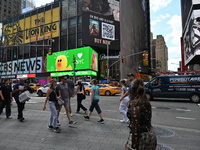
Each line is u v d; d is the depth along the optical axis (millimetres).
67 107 6020
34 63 46781
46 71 44062
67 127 5703
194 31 50844
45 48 46031
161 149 3848
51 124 5555
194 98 12656
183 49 83438
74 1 43406
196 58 54531
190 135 4941
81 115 7805
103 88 20328
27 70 47875
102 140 4457
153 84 14328
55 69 41719
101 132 5156
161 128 5656
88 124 6094
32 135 4875
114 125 5977
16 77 49625
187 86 12992
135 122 2078
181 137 4754
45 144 4176
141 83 2404
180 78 13367
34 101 13820
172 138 4660
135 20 74062
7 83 7336
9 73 51719
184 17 72000
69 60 39531
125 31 53875
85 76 37312
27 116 7535
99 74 46375
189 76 13086
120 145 4113
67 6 44281
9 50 52781
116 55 47406
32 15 49594
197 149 3918
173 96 13422
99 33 42781
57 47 44406
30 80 46406
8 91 7227
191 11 54000
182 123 6484
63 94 5945
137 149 2057
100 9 43812
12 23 53344
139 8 87562
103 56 46656
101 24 43375
